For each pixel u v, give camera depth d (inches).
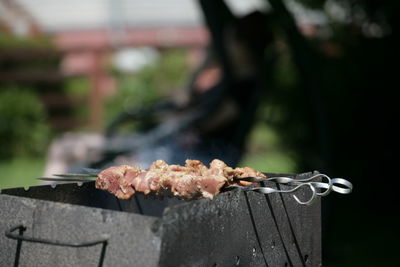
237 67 291.3
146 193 112.2
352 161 323.0
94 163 289.9
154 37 787.4
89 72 743.1
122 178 115.7
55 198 121.3
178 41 796.0
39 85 702.5
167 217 89.7
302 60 245.6
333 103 322.7
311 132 324.5
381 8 317.4
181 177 109.3
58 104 708.0
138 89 732.0
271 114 345.1
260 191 106.0
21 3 649.0
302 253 122.8
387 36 323.3
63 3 682.2
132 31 781.3
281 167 381.7
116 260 93.8
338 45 326.6
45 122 676.7
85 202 127.2
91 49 752.3
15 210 106.1
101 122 710.5
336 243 275.7
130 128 472.7
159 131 296.2
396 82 317.7
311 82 246.1
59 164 369.1
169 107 317.4
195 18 770.2
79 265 97.9
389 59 318.3
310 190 126.3
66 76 708.0
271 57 299.6
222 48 287.4
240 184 117.6
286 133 337.1
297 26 246.2
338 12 332.8
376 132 322.7
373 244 273.1
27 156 636.1
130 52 796.6
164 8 735.1
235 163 290.4
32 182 437.1
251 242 109.0
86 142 410.6
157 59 784.9
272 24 290.7
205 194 107.7
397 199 326.3
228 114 299.6
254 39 291.1
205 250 97.7
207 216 98.3
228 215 103.3
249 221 108.9
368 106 323.0
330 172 244.2
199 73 314.5
